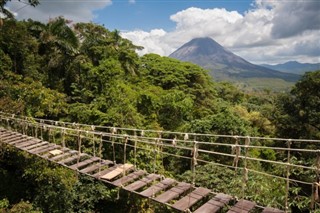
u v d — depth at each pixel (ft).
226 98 150.92
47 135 51.83
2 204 40.70
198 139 54.29
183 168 55.11
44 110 56.54
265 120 90.12
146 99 64.54
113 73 63.82
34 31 74.49
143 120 59.57
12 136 37.37
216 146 52.85
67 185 39.29
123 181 23.31
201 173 39.81
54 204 39.60
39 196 40.63
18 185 45.98
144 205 45.11
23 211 38.32
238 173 38.96
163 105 69.31
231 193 34.55
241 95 156.97
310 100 69.41
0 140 36.09
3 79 59.26
